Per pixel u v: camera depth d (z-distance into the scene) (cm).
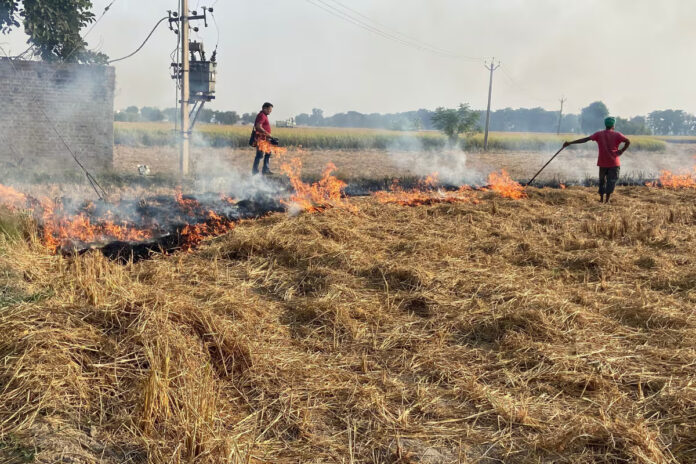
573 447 310
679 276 612
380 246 734
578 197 1204
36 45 1850
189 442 281
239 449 291
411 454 305
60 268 551
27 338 345
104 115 1703
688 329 465
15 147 1616
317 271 612
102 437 295
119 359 352
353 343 450
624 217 877
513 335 450
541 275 623
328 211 910
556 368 400
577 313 489
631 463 290
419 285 573
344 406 353
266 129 1423
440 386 385
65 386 323
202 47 1641
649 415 345
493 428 334
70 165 1681
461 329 477
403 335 464
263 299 548
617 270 641
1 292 439
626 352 428
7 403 302
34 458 265
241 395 360
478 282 581
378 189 1384
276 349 427
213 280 595
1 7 1758
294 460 299
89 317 391
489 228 866
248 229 773
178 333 388
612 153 1163
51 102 1639
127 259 663
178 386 332
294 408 347
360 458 304
